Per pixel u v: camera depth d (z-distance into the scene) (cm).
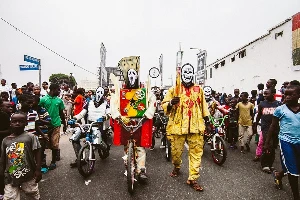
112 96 520
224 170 578
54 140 594
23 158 339
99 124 611
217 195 441
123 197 435
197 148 486
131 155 443
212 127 695
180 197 433
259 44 2100
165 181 508
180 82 499
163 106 500
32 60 1438
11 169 337
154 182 503
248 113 750
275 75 1861
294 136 387
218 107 723
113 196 440
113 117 496
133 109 525
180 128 485
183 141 502
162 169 586
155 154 728
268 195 439
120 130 512
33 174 352
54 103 593
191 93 495
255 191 457
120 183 500
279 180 465
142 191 460
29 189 350
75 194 448
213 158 644
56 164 625
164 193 450
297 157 389
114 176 541
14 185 339
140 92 524
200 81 1302
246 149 785
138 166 498
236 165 617
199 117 489
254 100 1058
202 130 483
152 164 627
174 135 502
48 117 560
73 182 505
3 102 467
